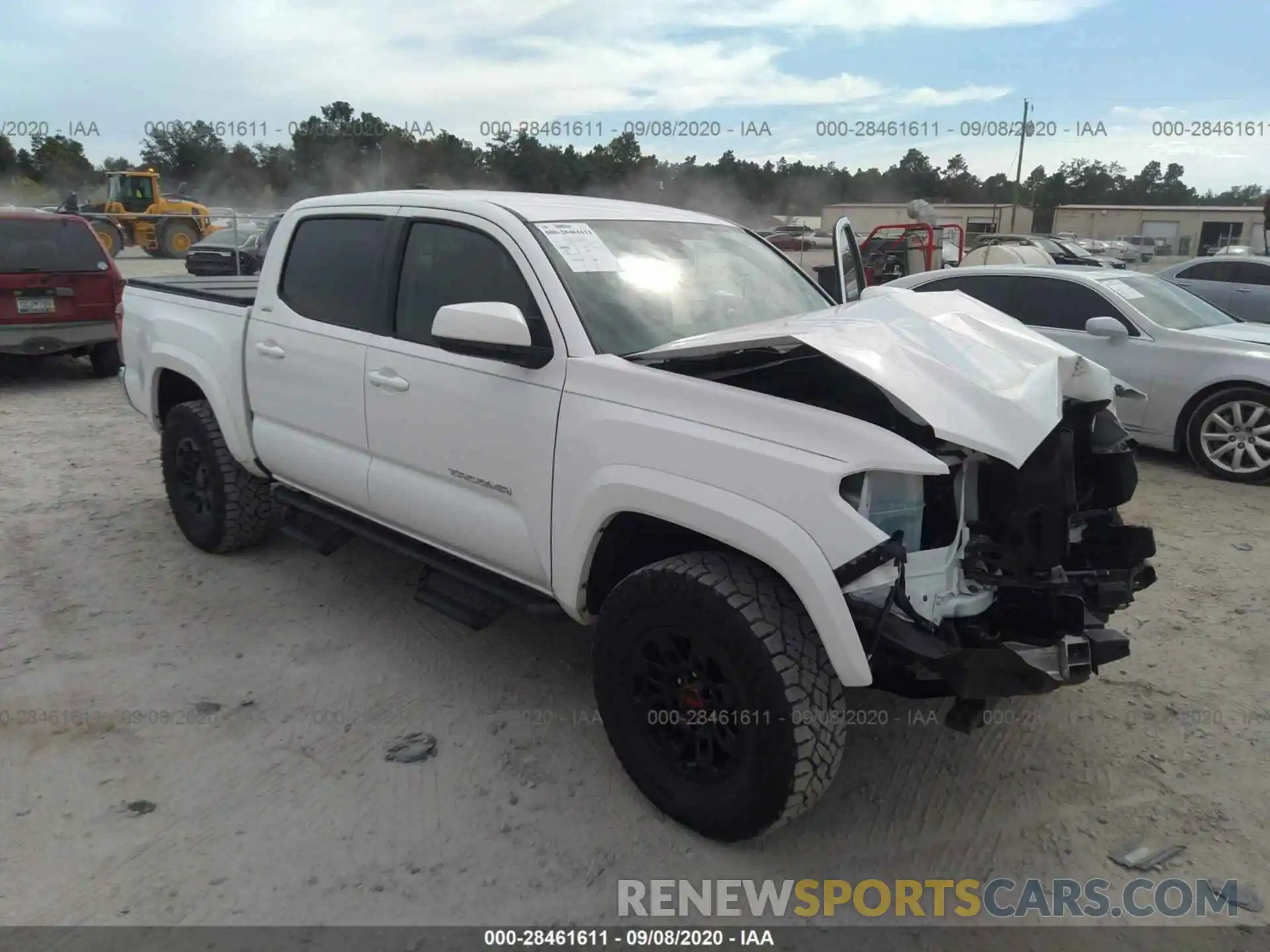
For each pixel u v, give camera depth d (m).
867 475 2.62
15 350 10.05
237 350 4.67
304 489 4.61
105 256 10.52
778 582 2.79
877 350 2.83
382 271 3.98
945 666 2.54
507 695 3.88
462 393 3.52
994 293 8.43
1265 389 6.93
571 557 3.20
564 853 2.96
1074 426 3.30
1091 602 3.06
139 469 7.02
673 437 2.88
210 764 3.39
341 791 3.24
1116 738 3.63
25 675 3.98
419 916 2.69
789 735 2.65
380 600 4.75
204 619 4.52
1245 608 4.78
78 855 2.91
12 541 5.50
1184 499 6.68
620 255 3.65
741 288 3.91
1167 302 8.07
